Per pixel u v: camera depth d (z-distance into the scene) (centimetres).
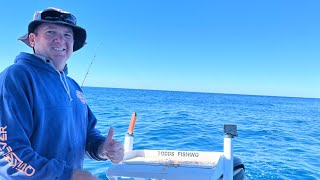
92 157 235
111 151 217
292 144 1077
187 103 4094
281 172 666
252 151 905
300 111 3550
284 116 2561
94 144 231
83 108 223
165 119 1720
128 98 4778
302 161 784
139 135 1069
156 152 270
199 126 1427
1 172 155
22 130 160
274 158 809
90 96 4941
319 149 986
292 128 1638
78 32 223
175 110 2552
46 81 185
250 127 1595
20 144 156
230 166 250
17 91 163
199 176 210
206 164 238
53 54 199
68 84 213
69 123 196
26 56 185
